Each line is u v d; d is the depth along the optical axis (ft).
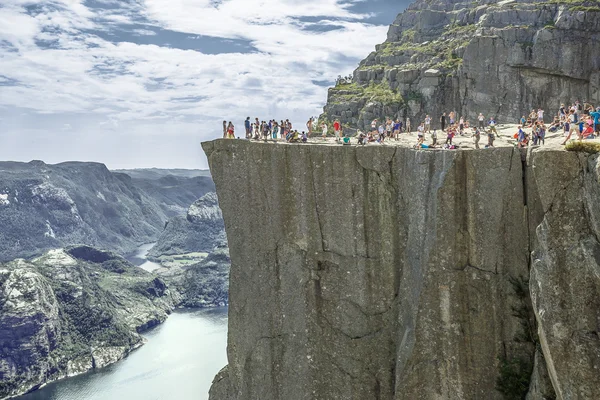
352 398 154.81
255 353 169.68
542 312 106.11
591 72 290.15
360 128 355.36
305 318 161.79
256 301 169.37
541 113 204.13
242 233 170.09
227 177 170.30
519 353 126.41
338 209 155.74
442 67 345.72
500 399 127.75
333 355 157.89
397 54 402.52
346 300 156.15
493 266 129.08
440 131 230.27
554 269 105.91
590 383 100.58
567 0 317.42
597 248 101.71
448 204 132.67
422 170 139.54
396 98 355.36
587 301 101.96
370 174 151.64
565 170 107.65
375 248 152.25
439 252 134.31
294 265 162.71
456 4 433.89
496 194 127.85
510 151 126.31
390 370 150.10
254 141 167.12
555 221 107.76
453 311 133.49
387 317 151.64
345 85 423.64
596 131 147.74
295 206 161.27
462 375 133.18
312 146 157.79
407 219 146.82
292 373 164.04
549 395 114.32
